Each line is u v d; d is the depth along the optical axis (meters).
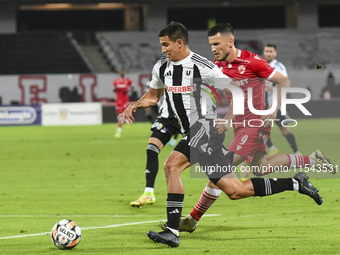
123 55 54.56
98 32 57.41
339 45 57.88
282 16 65.44
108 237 7.88
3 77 48.62
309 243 7.31
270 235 7.84
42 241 7.67
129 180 14.21
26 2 53.44
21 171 16.34
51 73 53.31
